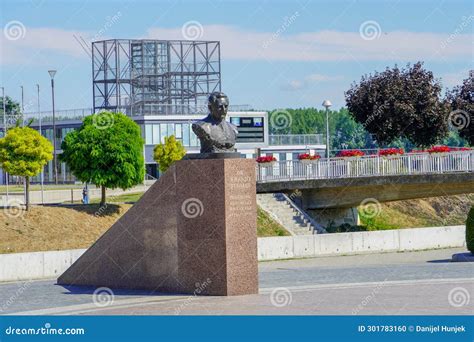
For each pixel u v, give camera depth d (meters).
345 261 52.69
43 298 34.59
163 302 31.66
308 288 35.62
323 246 56.78
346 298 32.25
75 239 66.81
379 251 59.12
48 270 46.03
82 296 34.47
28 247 64.12
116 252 35.97
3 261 44.44
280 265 50.38
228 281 32.56
